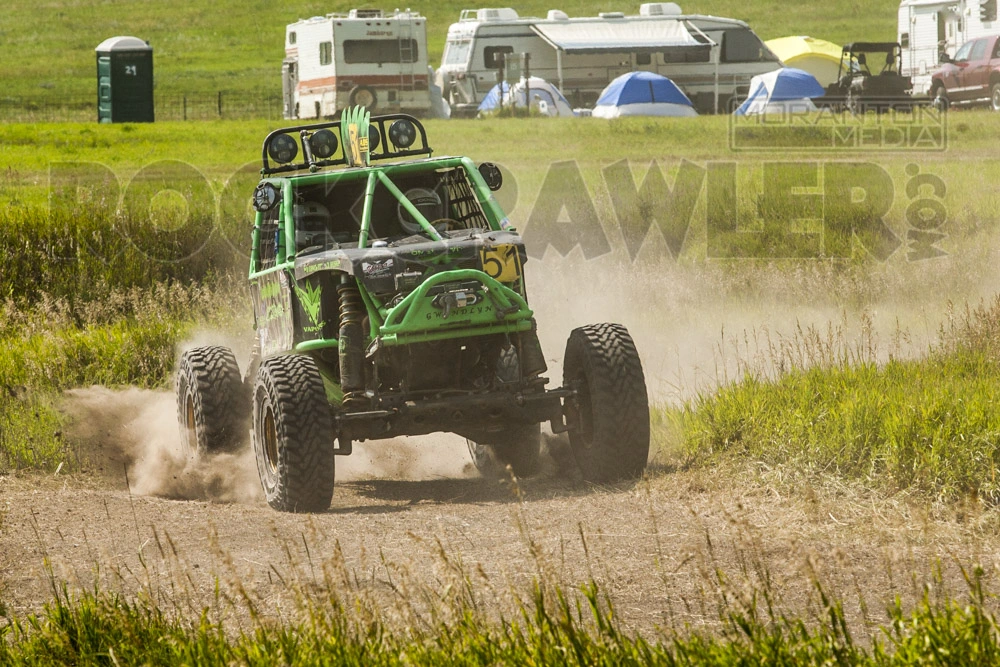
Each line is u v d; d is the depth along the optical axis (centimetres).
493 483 3130
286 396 2664
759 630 1577
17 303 5606
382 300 2772
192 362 3272
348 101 14388
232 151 11062
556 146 10994
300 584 1934
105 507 2677
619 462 2747
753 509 2453
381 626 1641
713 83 15825
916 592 1852
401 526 2467
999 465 2417
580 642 1574
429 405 2734
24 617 1939
